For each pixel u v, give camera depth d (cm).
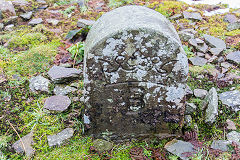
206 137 99
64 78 122
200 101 111
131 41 80
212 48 142
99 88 89
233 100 108
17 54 142
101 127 98
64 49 147
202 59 137
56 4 200
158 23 86
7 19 173
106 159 92
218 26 165
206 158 89
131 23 81
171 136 99
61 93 117
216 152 90
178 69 84
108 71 85
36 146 96
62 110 107
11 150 95
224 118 104
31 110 111
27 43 151
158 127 97
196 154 89
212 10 184
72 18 181
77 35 156
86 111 94
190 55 140
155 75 86
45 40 155
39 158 92
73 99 115
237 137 96
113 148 96
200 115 105
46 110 108
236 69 129
